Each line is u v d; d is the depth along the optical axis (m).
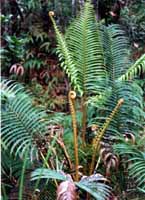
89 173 2.61
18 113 2.62
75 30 2.93
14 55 3.88
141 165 2.59
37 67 4.03
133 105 2.95
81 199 2.55
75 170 2.54
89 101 2.75
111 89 2.88
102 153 2.64
